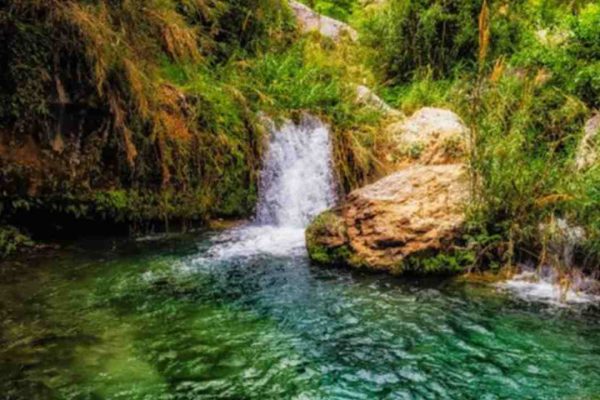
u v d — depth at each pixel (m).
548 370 4.21
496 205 6.42
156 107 7.70
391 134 9.39
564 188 6.18
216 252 7.13
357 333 4.82
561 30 9.68
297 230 8.40
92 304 5.34
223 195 8.64
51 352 4.36
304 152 9.38
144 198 7.95
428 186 6.93
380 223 6.54
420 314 5.20
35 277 6.03
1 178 6.91
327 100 9.92
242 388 3.95
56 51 7.09
